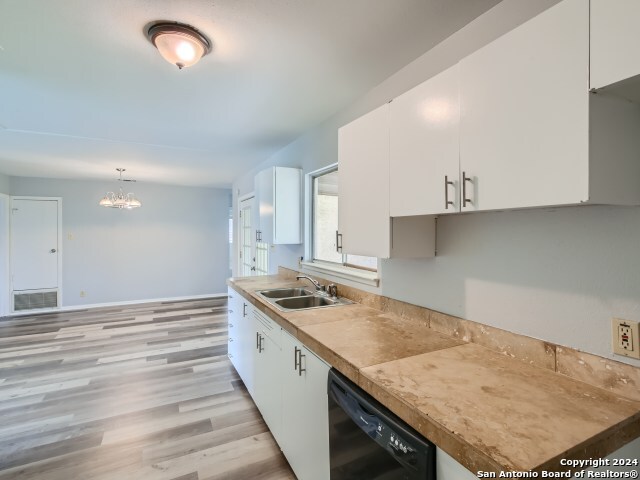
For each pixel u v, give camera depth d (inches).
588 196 31.1
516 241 50.0
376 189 62.0
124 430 87.4
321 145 107.7
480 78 41.4
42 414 95.0
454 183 45.2
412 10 53.4
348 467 46.8
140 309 225.0
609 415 34.7
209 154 151.3
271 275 146.5
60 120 103.7
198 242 264.7
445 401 37.4
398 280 74.0
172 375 121.2
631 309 37.9
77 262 227.1
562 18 33.0
